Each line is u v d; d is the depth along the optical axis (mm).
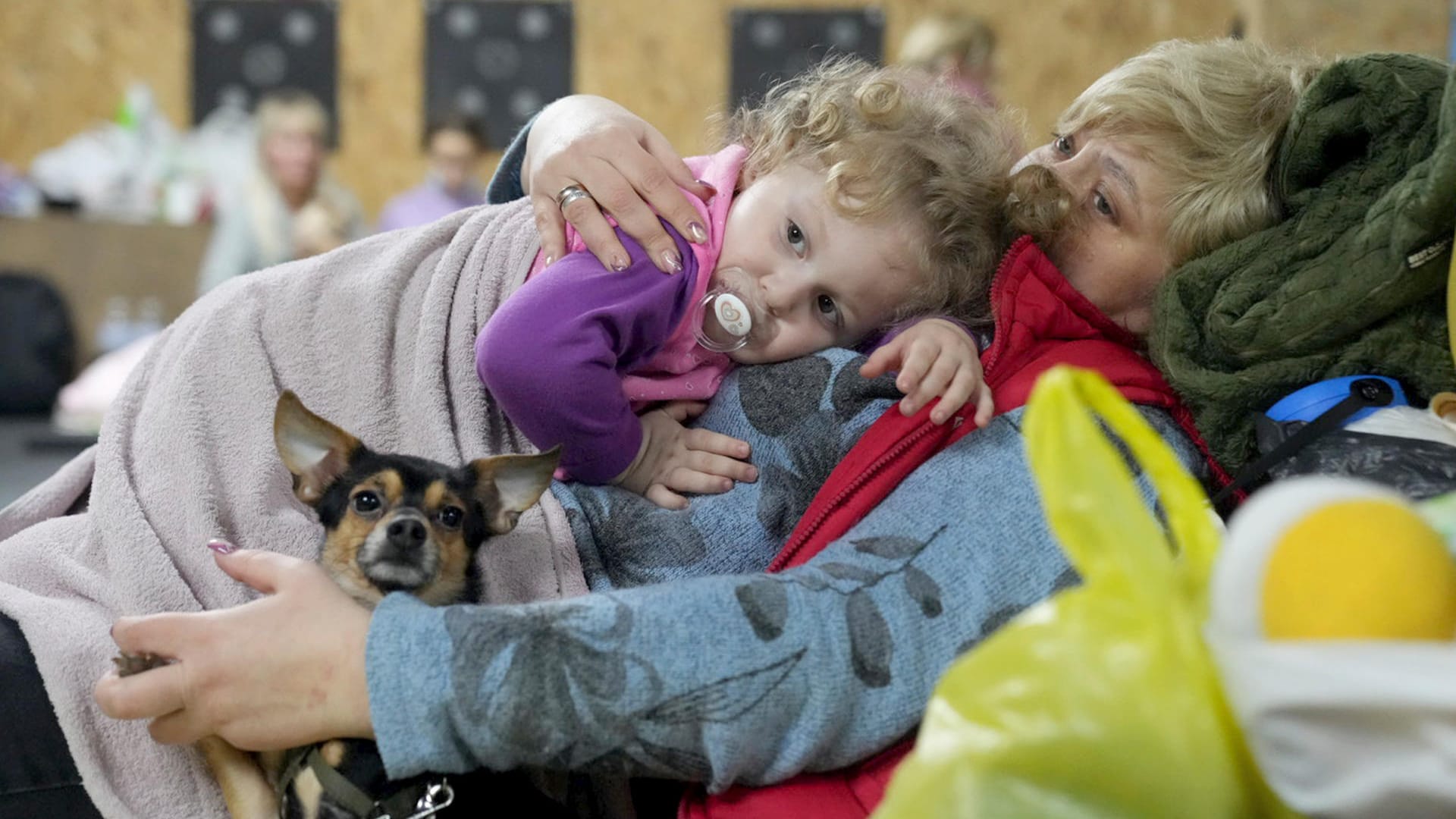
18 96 5680
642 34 5699
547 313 1161
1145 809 686
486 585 1154
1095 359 1197
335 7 5676
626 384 1267
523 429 1192
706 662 940
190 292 4520
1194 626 703
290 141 4625
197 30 5695
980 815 673
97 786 1026
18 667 1059
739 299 1245
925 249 1268
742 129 1417
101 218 4418
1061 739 685
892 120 1276
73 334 4414
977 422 1104
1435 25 2830
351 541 1081
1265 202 1197
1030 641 719
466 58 5715
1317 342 1133
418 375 1252
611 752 940
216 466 1194
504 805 1034
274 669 939
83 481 1343
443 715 919
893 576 1009
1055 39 5582
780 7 5633
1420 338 1126
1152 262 1236
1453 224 1043
